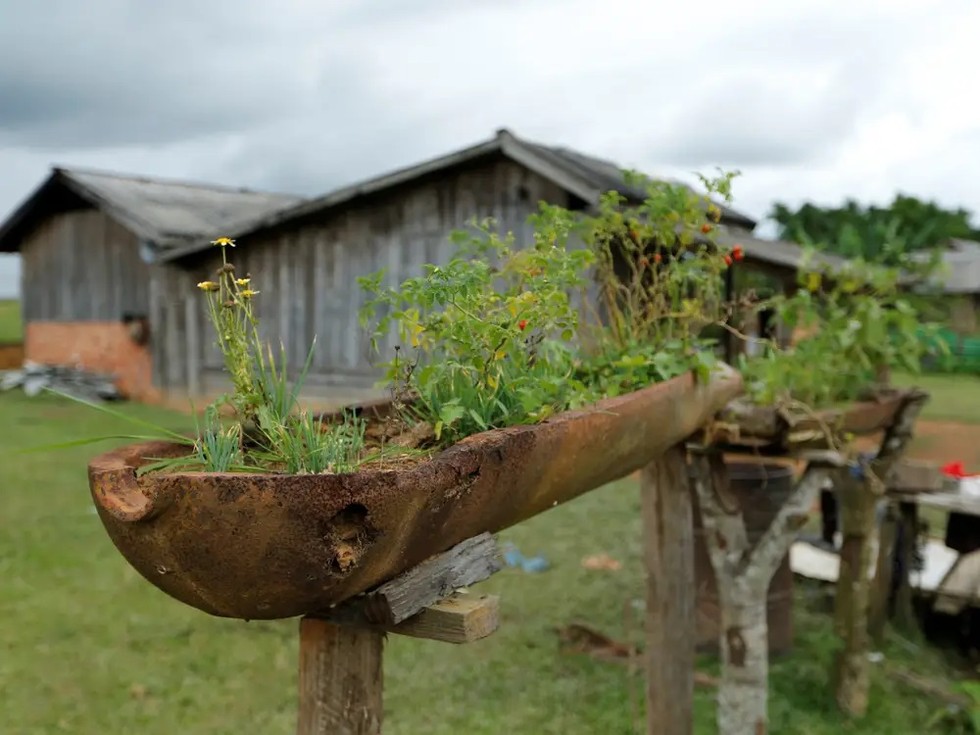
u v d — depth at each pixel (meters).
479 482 1.55
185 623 5.03
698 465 3.51
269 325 11.37
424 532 1.46
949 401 15.62
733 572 3.49
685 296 3.25
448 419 1.72
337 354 10.82
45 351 15.66
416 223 9.84
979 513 4.63
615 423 2.14
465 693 4.22
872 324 3.82
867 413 3.83
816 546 5.89
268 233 11.26
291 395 1.64
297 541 1.24
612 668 4.50
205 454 1.45
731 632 3.50
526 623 5.07
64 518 7.01
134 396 14.23
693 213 3.08
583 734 3.84
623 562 6.12
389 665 4.54
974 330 21.08
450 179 9.45
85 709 4.00
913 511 5.12
